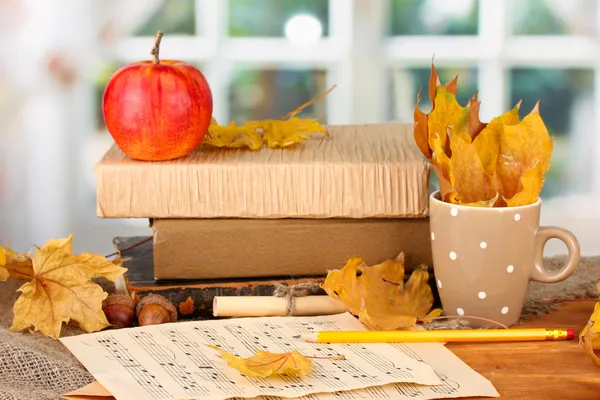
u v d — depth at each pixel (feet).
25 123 8.50
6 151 8.52
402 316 3.82
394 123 4.47
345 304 3.84
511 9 8.32
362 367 3.59
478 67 8.47
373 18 8.39
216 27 8.37
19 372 3.61
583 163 8.67
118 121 3.88
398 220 3.98
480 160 3.87
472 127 3.90
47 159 8.58
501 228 3.73
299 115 8.57
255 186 3.93
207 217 3.95
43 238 8.65
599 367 3.62
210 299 3.94
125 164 3.92
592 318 3.62
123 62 8.48
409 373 3.56
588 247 8.61
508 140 3.85
